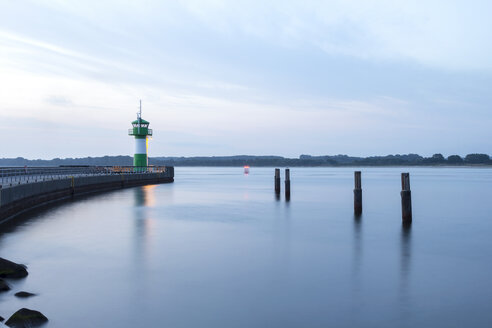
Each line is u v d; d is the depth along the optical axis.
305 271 15.27
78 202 37.22
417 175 161.25
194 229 24.25
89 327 10.32
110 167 64.00
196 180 101.81
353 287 13.45
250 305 11.82
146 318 10.90
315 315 11.16
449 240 21.48
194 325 10.52
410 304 11.97
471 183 88.75
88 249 18.45
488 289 13.32
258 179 109.81
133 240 20.64
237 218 29.11
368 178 122.50
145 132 68.62
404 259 17.23
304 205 38.31
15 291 12.62
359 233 23.27
